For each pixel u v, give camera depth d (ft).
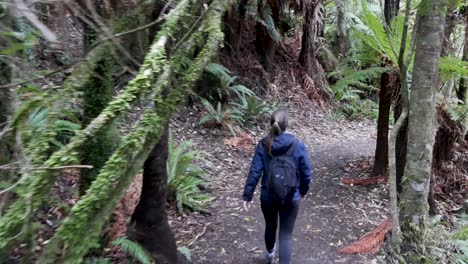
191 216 16.39
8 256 5.35
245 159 24.14
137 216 11.41
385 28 13.84
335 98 39.50
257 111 30.37
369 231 16.16
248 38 36.19
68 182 13.93
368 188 20.34
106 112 4.41
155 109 4.79
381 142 21.03
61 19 5.34
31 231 4.43
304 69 39.17
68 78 4.90
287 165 11.53
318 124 34.73
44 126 4.57
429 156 12.96
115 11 6.29
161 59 4.83
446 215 18.10
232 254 14.06
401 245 13.37
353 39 22.44
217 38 5.43
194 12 5.94
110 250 11.39
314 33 39.22
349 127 36.60
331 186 20.59
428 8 11.80
